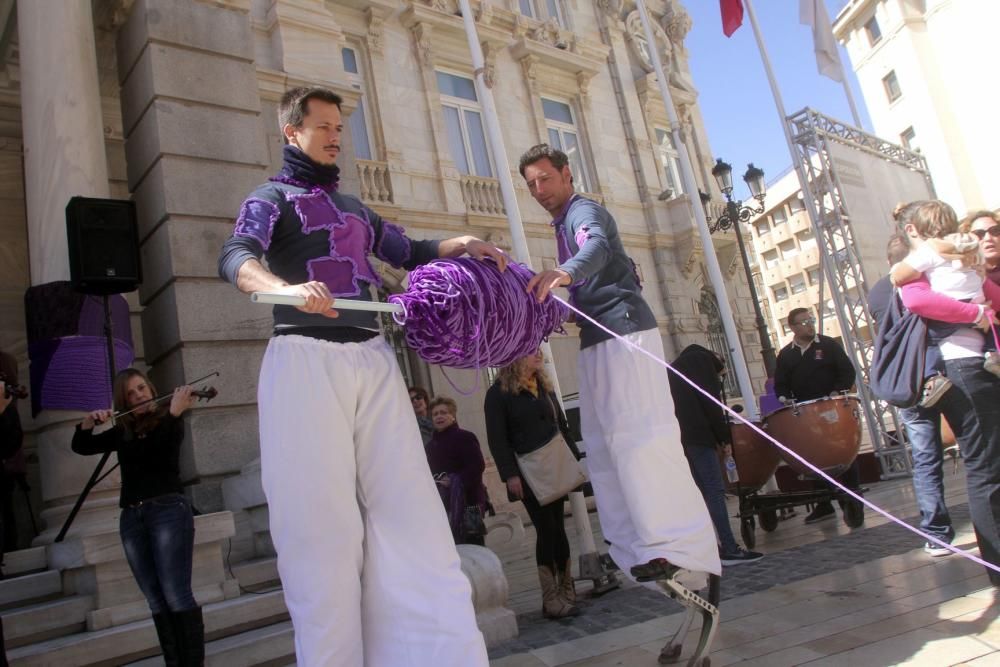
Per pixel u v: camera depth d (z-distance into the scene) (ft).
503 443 15.35
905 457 32.91
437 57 53.42
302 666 6.27
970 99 91.09
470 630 6.50
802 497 19.98
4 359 14.66
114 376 17.54
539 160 10.85
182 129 20.70
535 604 17.10
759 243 206.39
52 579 14.66
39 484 25.17
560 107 61.57
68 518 15.31
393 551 6.72
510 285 7.85
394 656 6.48
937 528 14.62
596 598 16.46
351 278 7.29
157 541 11.64
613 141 63.52
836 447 19.60
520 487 15.24
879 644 9.81
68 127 19.42
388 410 7.03
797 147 36.65
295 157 7.56
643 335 10.00
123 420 12.09
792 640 10.55
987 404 11.44
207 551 14.66
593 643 12.30
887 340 13.00
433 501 6.99
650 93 67.26
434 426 19.58
